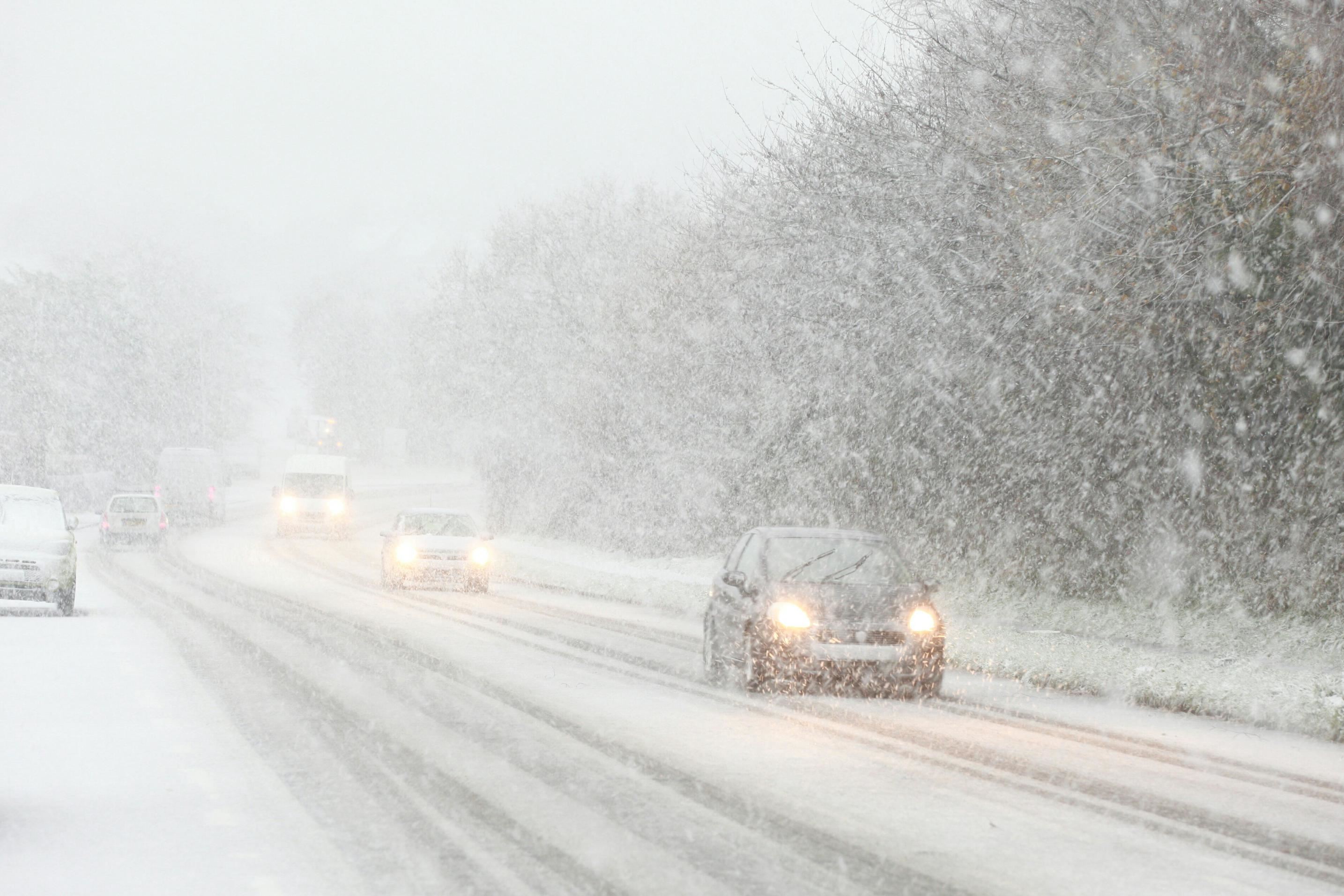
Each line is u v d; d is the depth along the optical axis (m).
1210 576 36.72
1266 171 25.78
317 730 19.73
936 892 11.73
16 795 15.02
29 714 20.80
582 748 18.94
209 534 95.19
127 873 11.76
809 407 50.00
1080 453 39.12
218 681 24.81
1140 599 39.12
